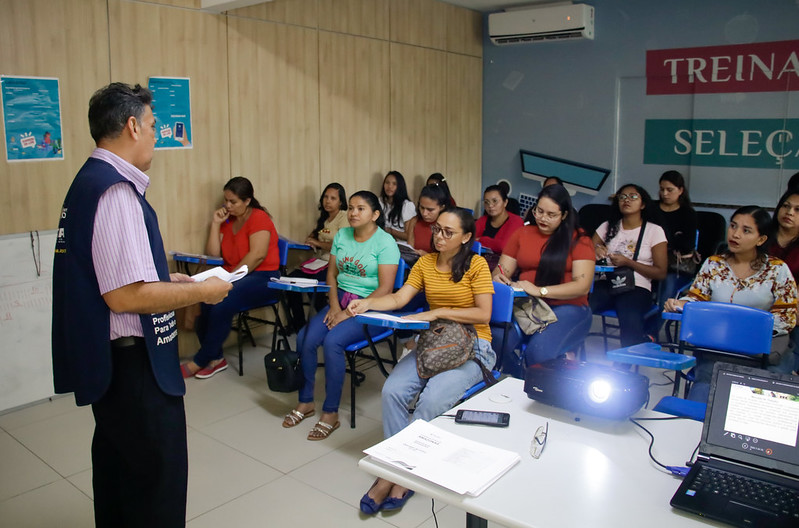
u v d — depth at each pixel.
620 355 2.49
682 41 6.03
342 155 5.67
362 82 5.77
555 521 1.48
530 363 3.46
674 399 2.32
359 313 3.20
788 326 3.16
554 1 6.62
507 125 7.19
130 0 4.10
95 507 2.19
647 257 4.56
